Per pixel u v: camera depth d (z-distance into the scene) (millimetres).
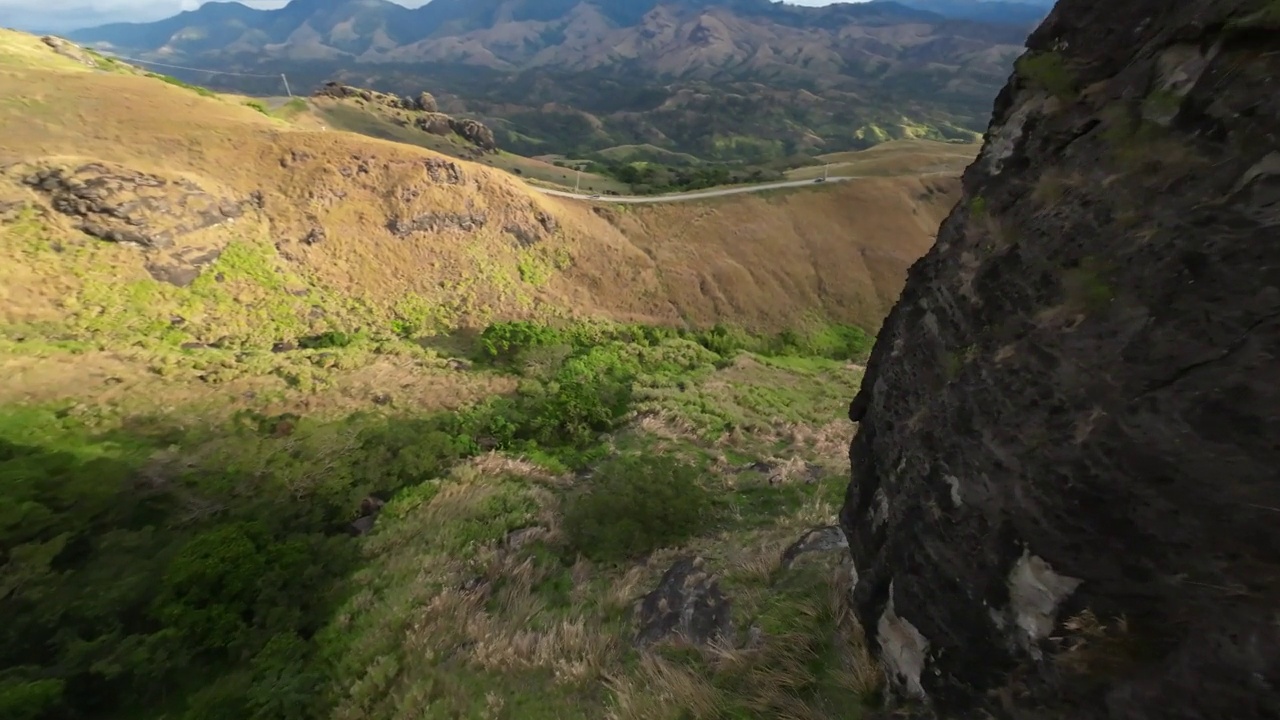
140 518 15484
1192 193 2982
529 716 7172
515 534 12609
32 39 64500
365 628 10281
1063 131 4008
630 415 21797
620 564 10492
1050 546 3377
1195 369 2785
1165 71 3334
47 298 27156
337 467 17484
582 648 8148
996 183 4566
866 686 5203
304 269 36688
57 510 14742
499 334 33688
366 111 96500
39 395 21344
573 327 39000
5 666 10039
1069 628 3297
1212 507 2682
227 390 24438
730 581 7992
